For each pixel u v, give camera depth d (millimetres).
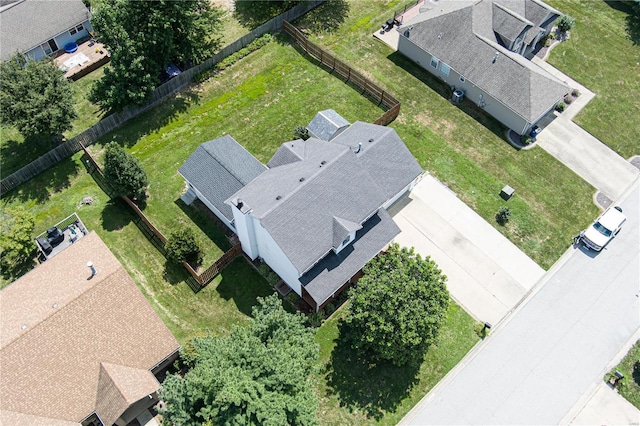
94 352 34656
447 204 47969
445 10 57156
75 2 57750
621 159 51562
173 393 30453
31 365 33219
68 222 45562
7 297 36625
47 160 48781
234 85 55875
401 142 45406
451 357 39938
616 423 37312
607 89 56719
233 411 29453
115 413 32969
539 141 52469
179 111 53531
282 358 31859
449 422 37250
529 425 37250
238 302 41875
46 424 32688
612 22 63312
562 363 39812
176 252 41469
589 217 47781
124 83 50000
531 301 42844
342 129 48969
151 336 36312
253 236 40719
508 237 46312
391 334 35656
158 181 48469
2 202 46938
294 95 55219
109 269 37000
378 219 42344
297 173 40969
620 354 40281
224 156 46000
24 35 54688
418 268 37188
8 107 45406
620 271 44562
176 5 49781
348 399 37812
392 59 58781
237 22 61594
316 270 39375
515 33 55156
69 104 47281
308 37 60125
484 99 53594
